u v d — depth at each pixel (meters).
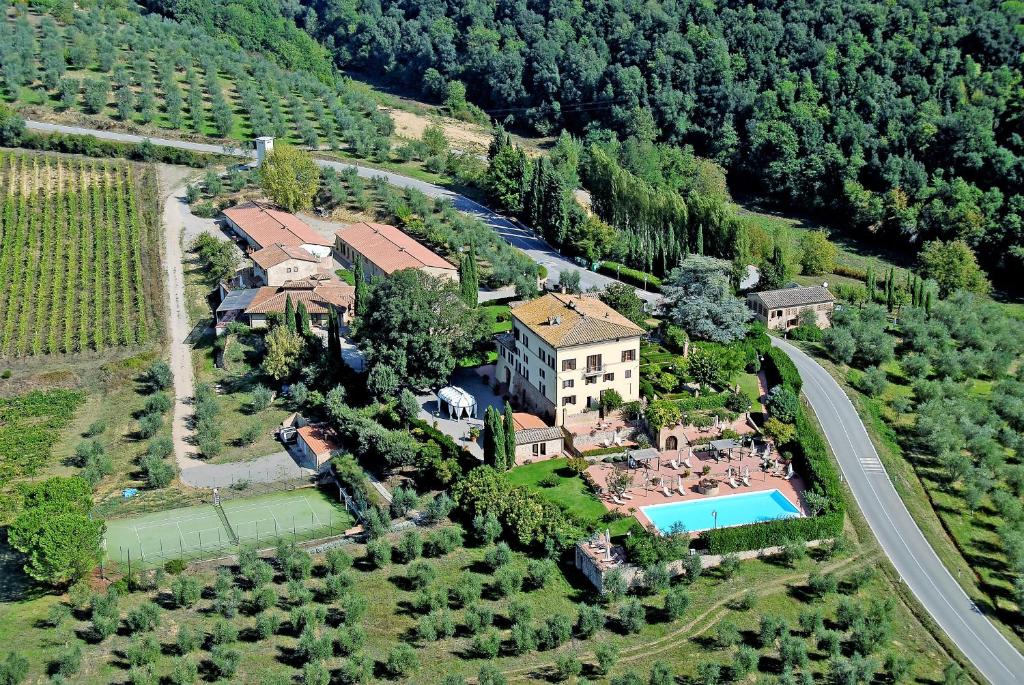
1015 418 168.12
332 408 153.75
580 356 153.38
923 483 152.88
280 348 166.25
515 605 117.50
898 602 129.00
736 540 131.50
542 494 140.62
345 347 180.62
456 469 141.00
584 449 150.75
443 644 114.81
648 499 141.25
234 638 111.94
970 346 194.62
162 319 190.00
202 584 121.81
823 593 127.19
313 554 128.12
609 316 161.12
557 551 129.00
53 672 107.06
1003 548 138.12
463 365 176.88
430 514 133.75
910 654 120.69
